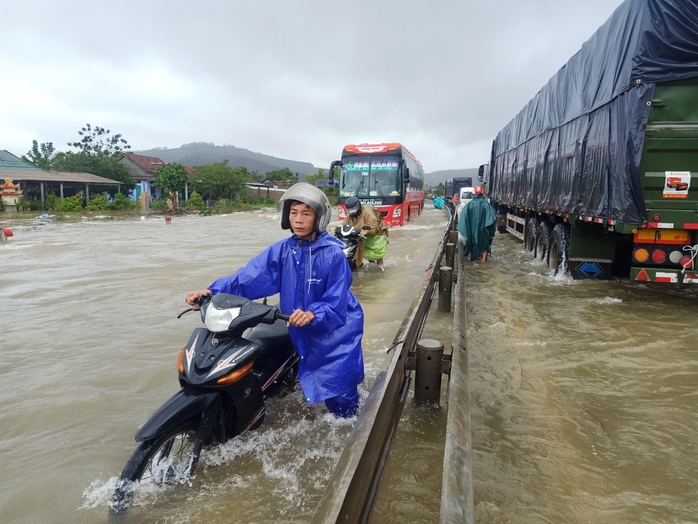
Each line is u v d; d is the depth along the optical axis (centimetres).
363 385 402
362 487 194
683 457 300
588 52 727
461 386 294
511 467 291
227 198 4394
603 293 723
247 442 317
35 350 489
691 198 586
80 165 4188
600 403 371
